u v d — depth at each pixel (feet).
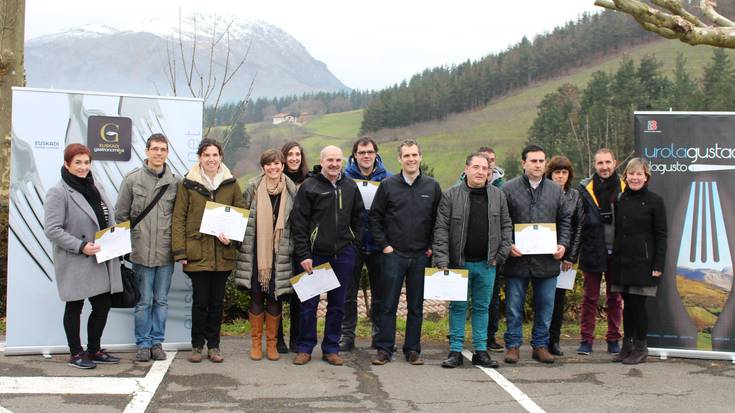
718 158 22.62
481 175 20.94
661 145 22.90
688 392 18.79
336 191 21.11
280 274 21.18
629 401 17.85
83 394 17.40
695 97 145.59
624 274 21.98
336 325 21.53
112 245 19.44
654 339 23.02
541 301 22.16
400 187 21.35
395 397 17.90
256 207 21.27
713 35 14.26
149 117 22.06
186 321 22.56
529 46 238.27
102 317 20.13
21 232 21.26
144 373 19.52
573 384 19.45
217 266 20.65
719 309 22.63
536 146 21.70
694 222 22.76
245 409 16.60
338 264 21.24
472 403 17.49
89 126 21.53
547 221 21.81
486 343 23.50
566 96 171.42
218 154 20.76
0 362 20.44
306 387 18.65
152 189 20.57
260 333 21.66
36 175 21.25
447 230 21.29
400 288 21.47
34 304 21.43
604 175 22.97
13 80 30.04
